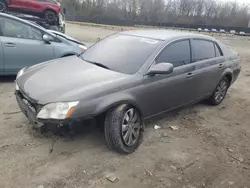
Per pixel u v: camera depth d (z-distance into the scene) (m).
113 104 3.31
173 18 60.03
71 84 3.34
